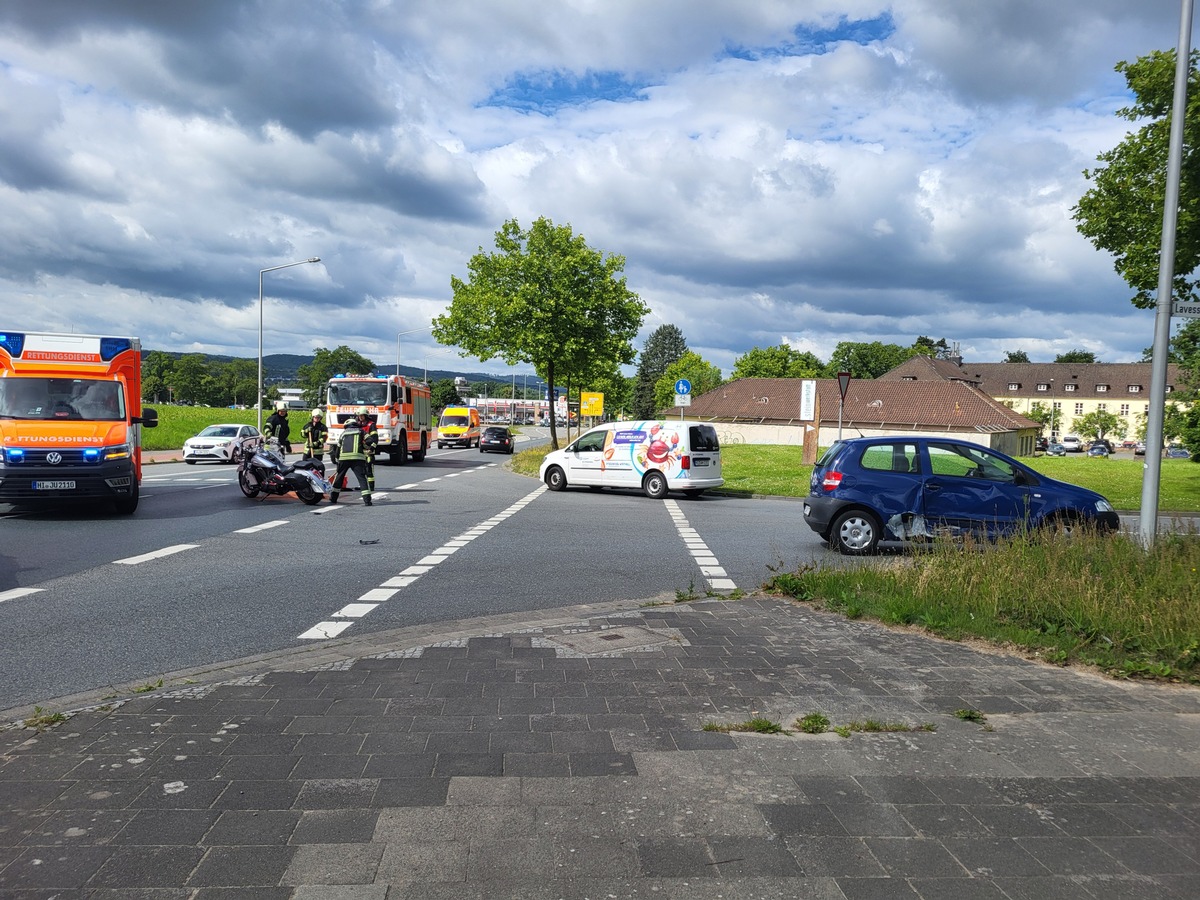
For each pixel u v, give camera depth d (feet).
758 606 25.18
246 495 61.00
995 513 37.01
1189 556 26.08
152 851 10.39
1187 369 93.20
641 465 69.31
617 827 11.19
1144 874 10.21
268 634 22.27
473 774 12.79
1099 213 62.95
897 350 396.16
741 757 13.60
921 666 18.81
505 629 22.11
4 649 20.56
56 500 47.14
